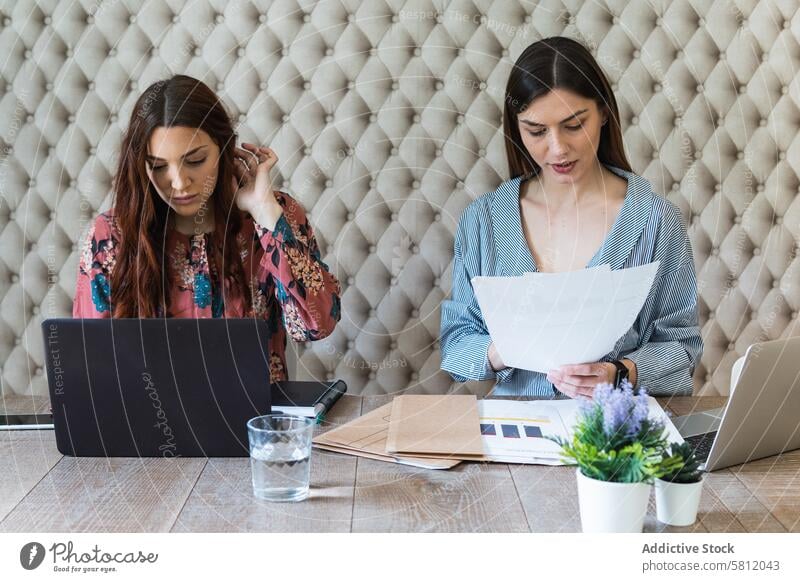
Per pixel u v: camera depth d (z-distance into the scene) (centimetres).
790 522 89
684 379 148
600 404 86
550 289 125
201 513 92
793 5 190
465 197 193
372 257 196
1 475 104
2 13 191
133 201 155
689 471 87
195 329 108
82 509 93
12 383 198
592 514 84
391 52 189
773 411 105
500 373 158
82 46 191
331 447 112
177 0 190
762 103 192
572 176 166
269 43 190
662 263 163
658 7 189
